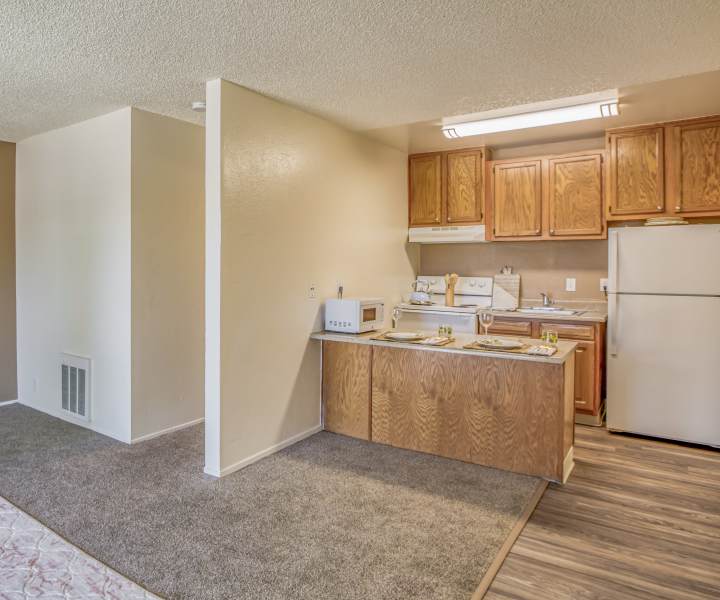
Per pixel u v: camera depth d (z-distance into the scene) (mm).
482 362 3049
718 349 3422
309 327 3545
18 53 2436
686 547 2207
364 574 1978
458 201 4641
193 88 2938
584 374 3945
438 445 3223
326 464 3078
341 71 2652
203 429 3727
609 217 4016
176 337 3676
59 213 3902
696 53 2412
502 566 2055
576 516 2482
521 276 4734
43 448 3322
